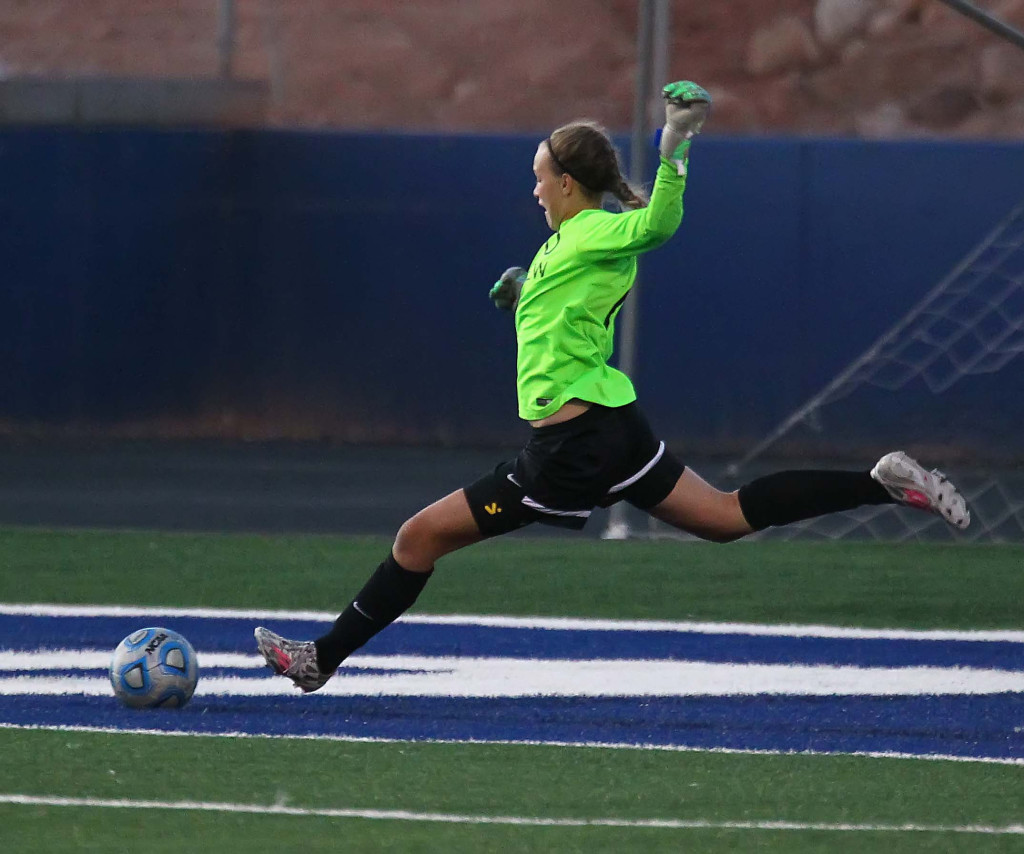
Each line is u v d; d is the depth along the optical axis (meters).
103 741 17.22
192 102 51.69
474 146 50.91
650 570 30.14
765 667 21.84
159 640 19.05
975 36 69.94
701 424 50.03
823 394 45.22
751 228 49.44
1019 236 48.38
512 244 51.06
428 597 27.23
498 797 15.17
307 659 18.50
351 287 51.84
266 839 13.66
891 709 19.42
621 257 16.95
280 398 52.47
